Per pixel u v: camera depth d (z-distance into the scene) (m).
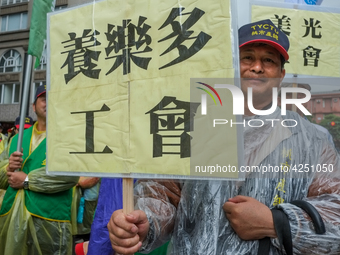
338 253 1.00
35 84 9.74
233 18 1.01
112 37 1.21
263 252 1.04
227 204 1.07
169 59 1.09
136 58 1.15
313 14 2.25
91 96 1.24
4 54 11.12
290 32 2.23
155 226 1.17
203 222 1.10
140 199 1.24
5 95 11.16
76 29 1.29
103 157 1.19
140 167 1.12
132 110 1.15
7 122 11.18
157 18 1.12
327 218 1.01
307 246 0.99
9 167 2.36
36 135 2.58
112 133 1.18
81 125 1.25
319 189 1.15
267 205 1.10
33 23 2.24
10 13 10.94
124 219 1.09
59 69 1.32
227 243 1.07
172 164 1.07
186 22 1.07
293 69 2.20
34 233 2.33
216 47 1.02
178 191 1.29
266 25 1.20
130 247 1.09
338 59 2.23
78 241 3.56
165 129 1.09
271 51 1.20
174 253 1.17
